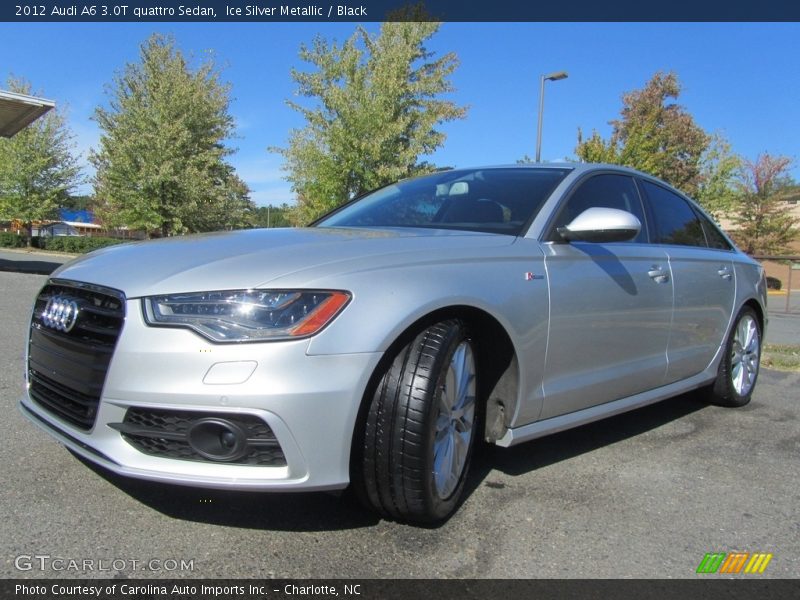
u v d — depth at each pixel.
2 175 34.91
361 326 2.19
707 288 4.14
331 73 17.80
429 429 2.27
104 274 2.39
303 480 2.12
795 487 3.12
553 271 2.96
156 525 2.39
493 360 2.79
